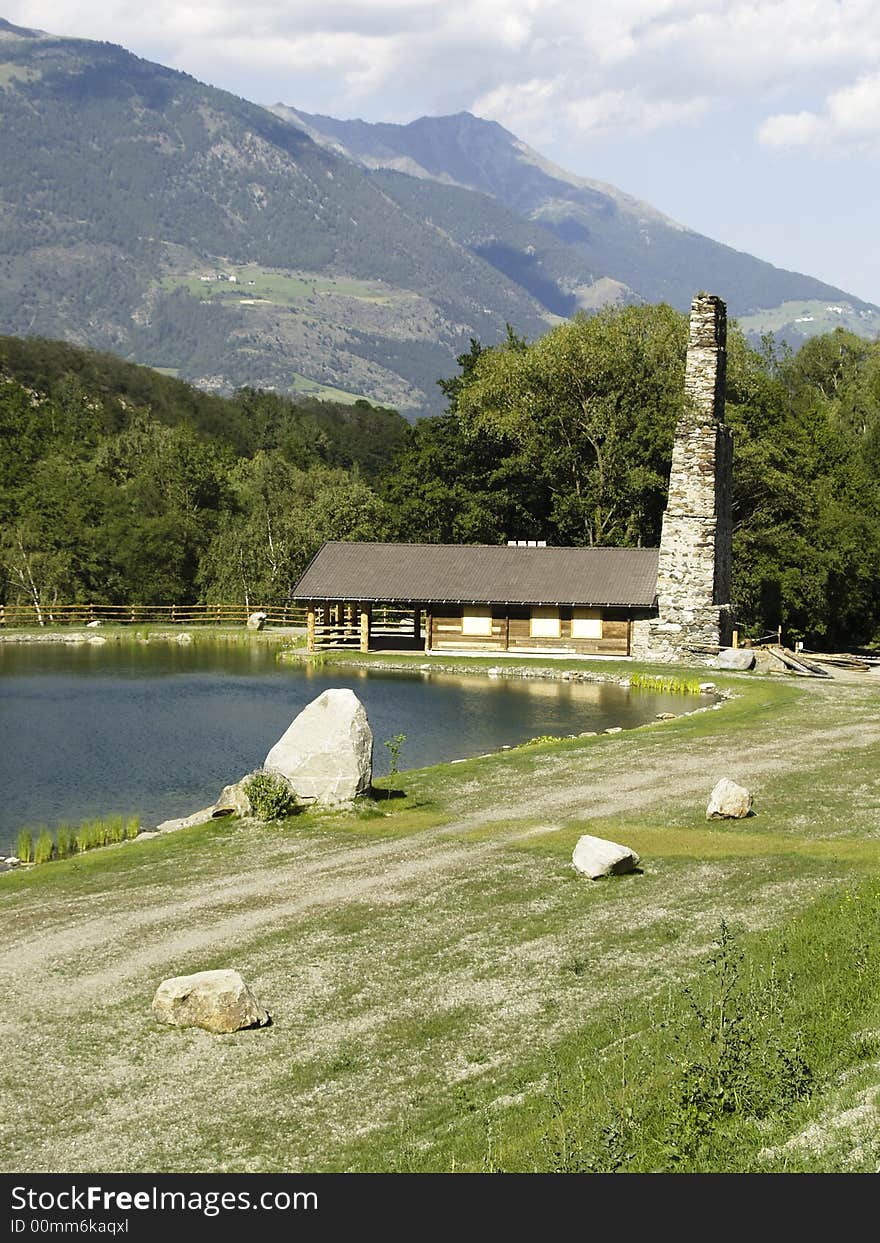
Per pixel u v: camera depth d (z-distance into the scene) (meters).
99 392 167.62
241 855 26.69
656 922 21.30
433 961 19.89
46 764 39.94
